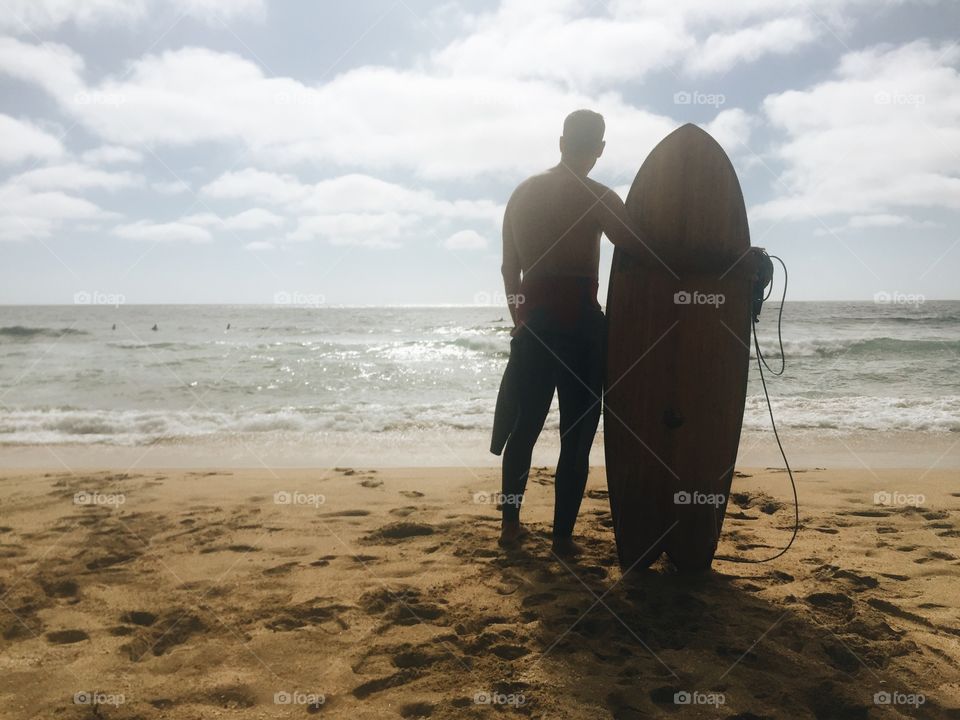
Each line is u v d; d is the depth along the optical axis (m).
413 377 13.91
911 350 17.62
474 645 2.28
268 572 2.96
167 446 7.05
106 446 7.06
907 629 2.41
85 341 22.44
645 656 2.21
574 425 3.12
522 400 3.19
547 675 2.08
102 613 2.54
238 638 2.34
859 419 8.48
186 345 20.70
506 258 3.27
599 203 2.99
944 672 2.11
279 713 1.88
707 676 2.08
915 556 3.19
